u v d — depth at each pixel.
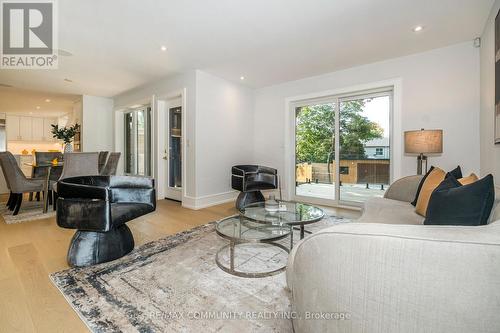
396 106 3.47
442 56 3.13
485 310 0.67
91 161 3.44
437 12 2.36
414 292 0.73
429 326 0.72
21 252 2.22
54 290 1.62
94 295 1.56
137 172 5.61
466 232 0.76
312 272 0.91
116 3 2.20
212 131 4.29
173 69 3.96
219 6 2.25
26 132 8.26
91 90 5.23
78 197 1.95
